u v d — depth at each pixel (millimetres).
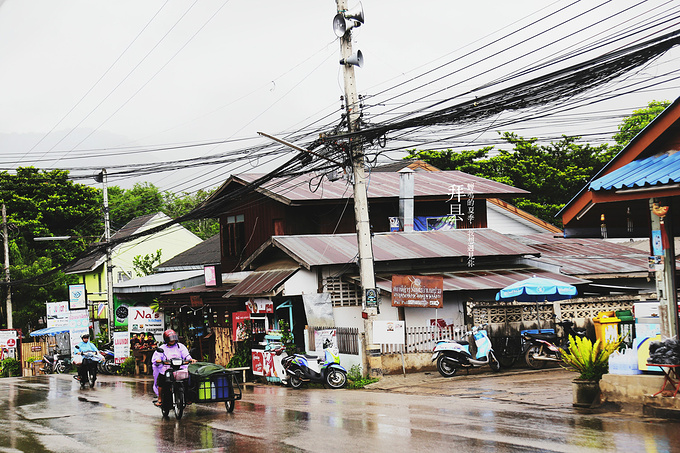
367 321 18766
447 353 18469
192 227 67000
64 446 11414
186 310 29406
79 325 35344
